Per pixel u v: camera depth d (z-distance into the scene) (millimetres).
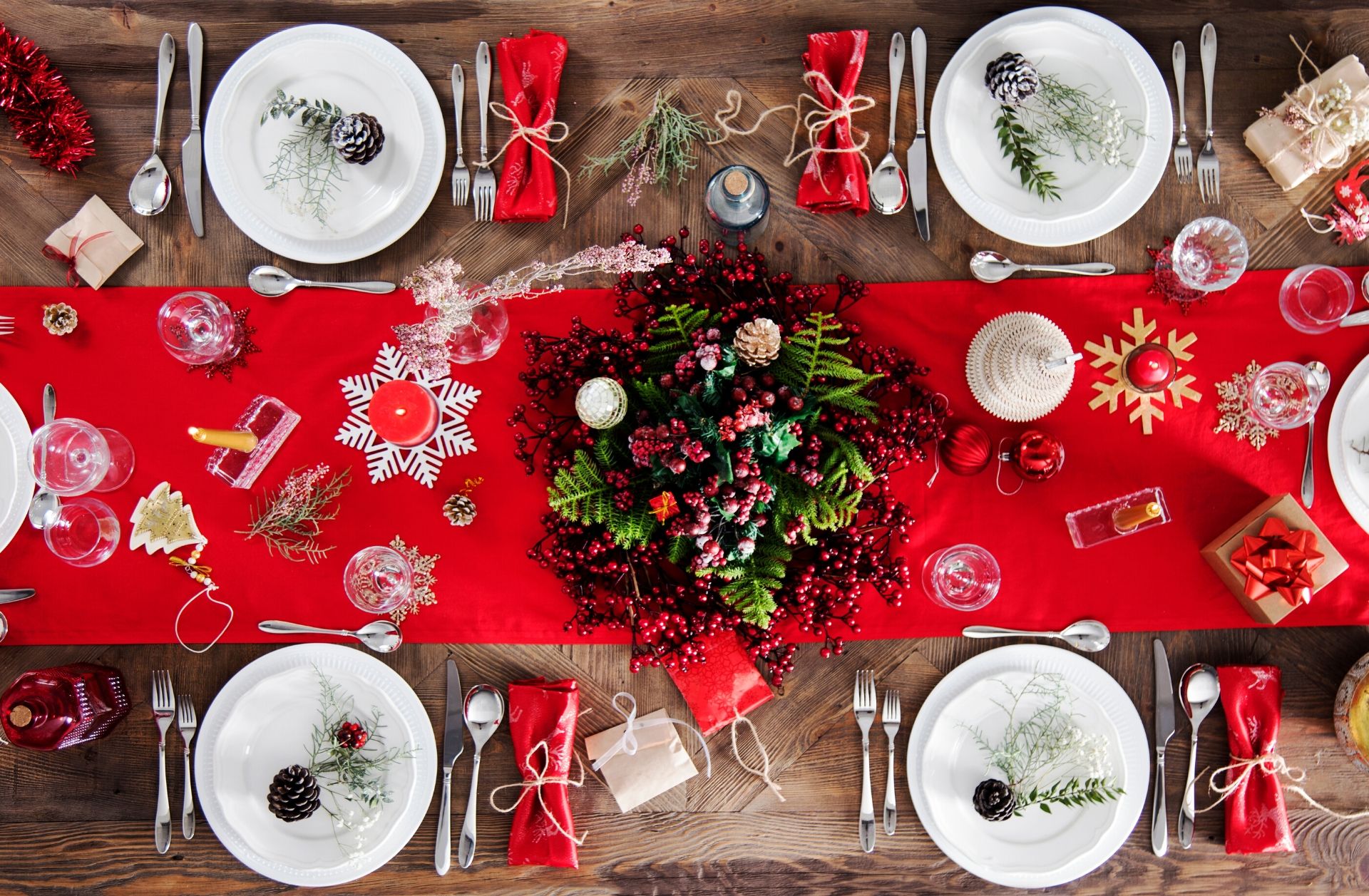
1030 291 1569
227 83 1552
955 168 1554
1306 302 1560
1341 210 1550
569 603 1590
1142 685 1589
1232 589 1547
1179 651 1591
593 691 1610
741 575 1334
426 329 1440
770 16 1604
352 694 1590
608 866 1618
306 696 1592
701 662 1450
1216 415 1570
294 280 1588
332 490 1600
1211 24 1584
